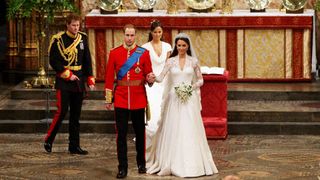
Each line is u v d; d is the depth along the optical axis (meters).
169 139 43.62
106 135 53.88
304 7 63.97
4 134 54.38
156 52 49.91
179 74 43.84
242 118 54.44
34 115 55.25
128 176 43.34
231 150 49.44
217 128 52.22
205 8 62.69
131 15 61.41
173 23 61.19
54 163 46.44
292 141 51.94
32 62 68.81
